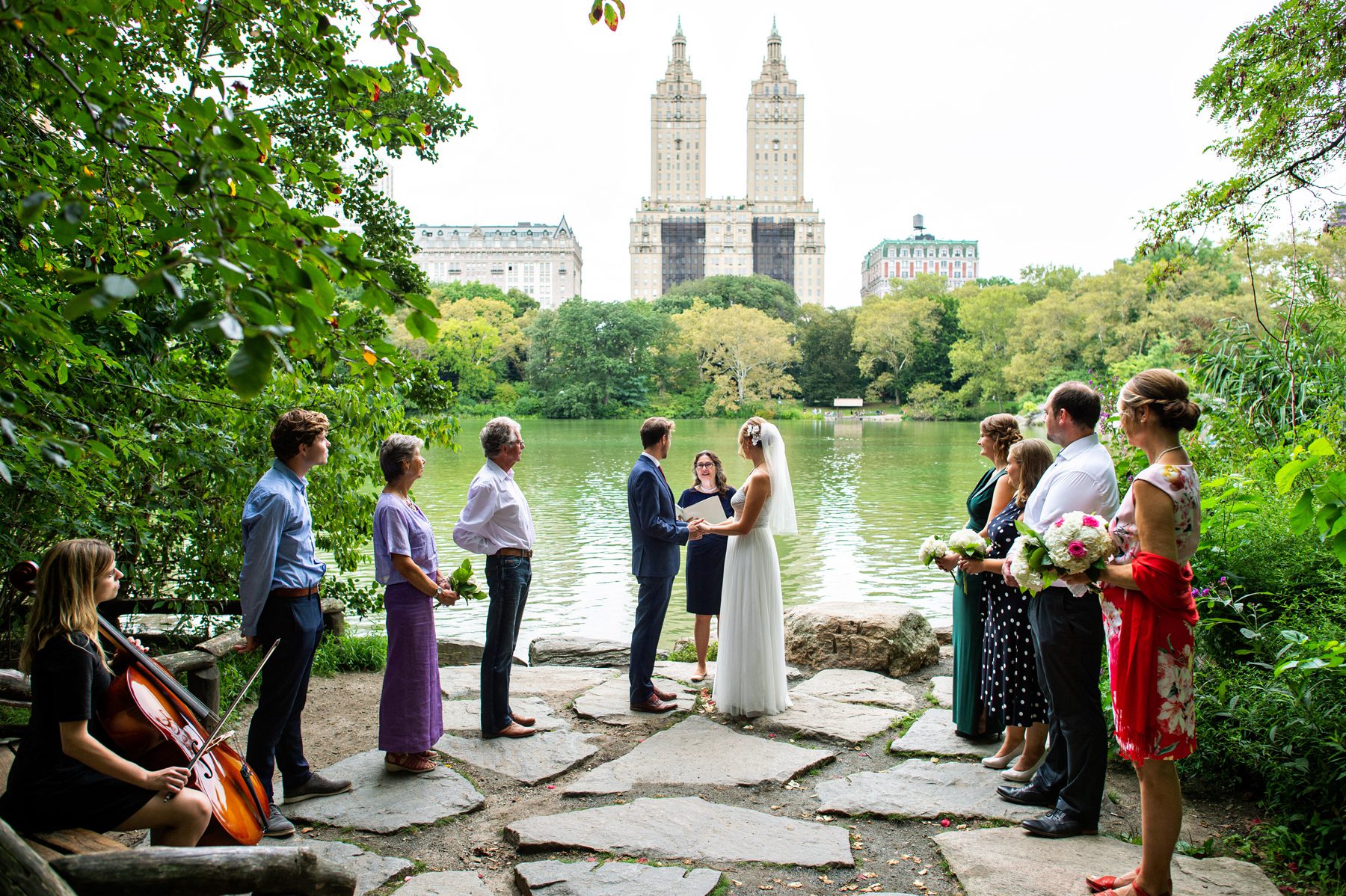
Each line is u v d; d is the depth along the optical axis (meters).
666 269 160.75
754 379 82.00
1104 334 51.25
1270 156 7.54
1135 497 2.84
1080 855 3.21
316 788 3.87
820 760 4.23
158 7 3.76
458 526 4.46
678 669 6.00
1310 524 3.29
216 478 5.84
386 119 4.26
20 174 3.40
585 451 39.59
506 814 3.72
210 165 1.78
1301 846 3.23
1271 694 3.75
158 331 5.52
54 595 2.69
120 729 2.80
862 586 11.81
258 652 6.34
